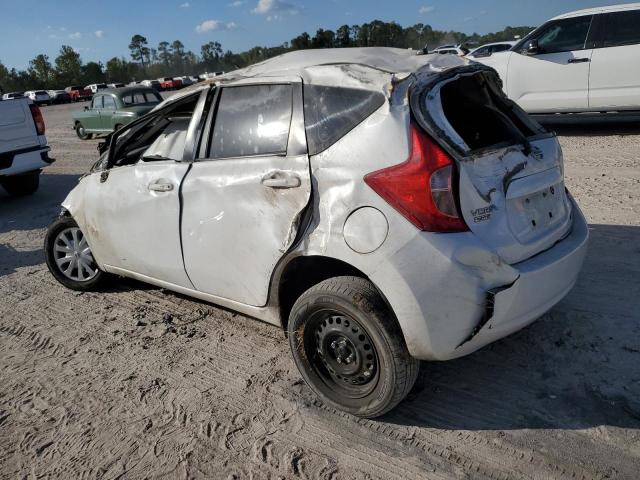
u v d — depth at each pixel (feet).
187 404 10.37
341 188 8.95
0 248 21.02
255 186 10.18
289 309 10.82
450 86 10.77
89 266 15.55
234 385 10.83
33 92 186.91
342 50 11.25
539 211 9.55
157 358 12.05
